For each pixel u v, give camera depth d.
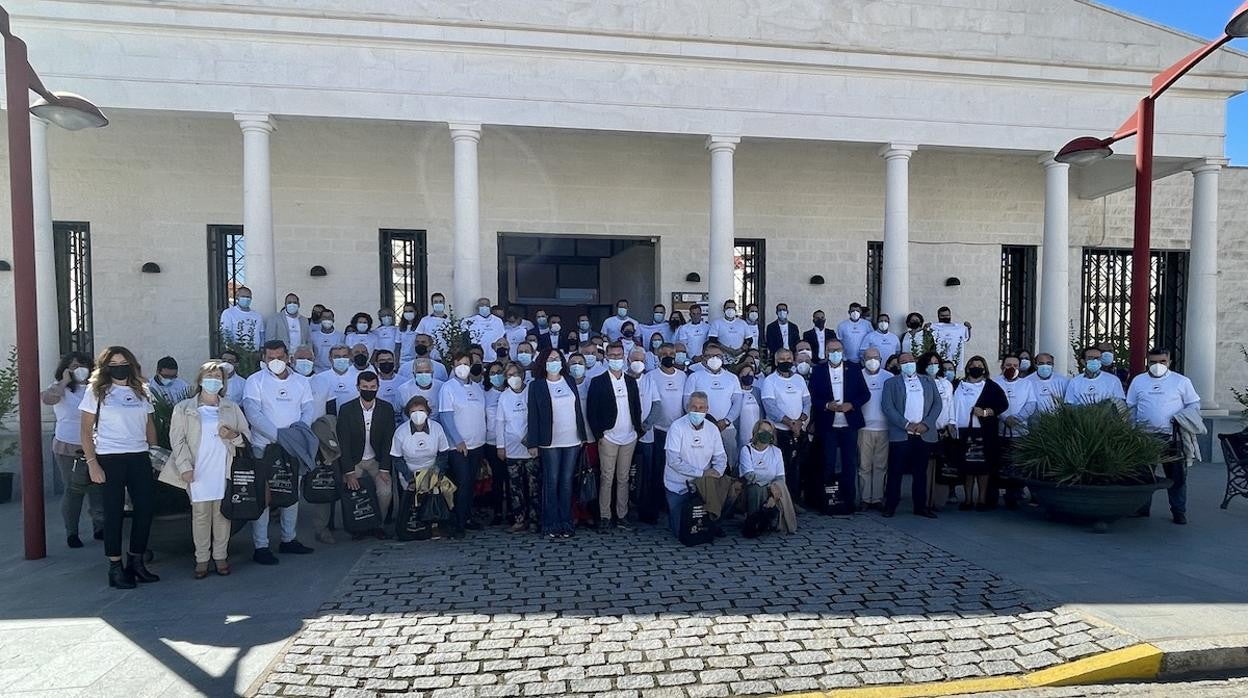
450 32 11.02
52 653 4.45
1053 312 12.88
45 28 10.20
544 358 7.21
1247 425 12.35
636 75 11.64
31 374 6.54
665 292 14.93
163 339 13.40
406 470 7.14
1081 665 4.33
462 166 11.21
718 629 4.86
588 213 14.61
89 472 5.71
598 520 7.68
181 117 11.08
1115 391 8.49
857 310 12.55
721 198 11.95
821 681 4.15
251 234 10.73
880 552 6.63
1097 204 16.11
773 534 7.27
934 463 8.17
